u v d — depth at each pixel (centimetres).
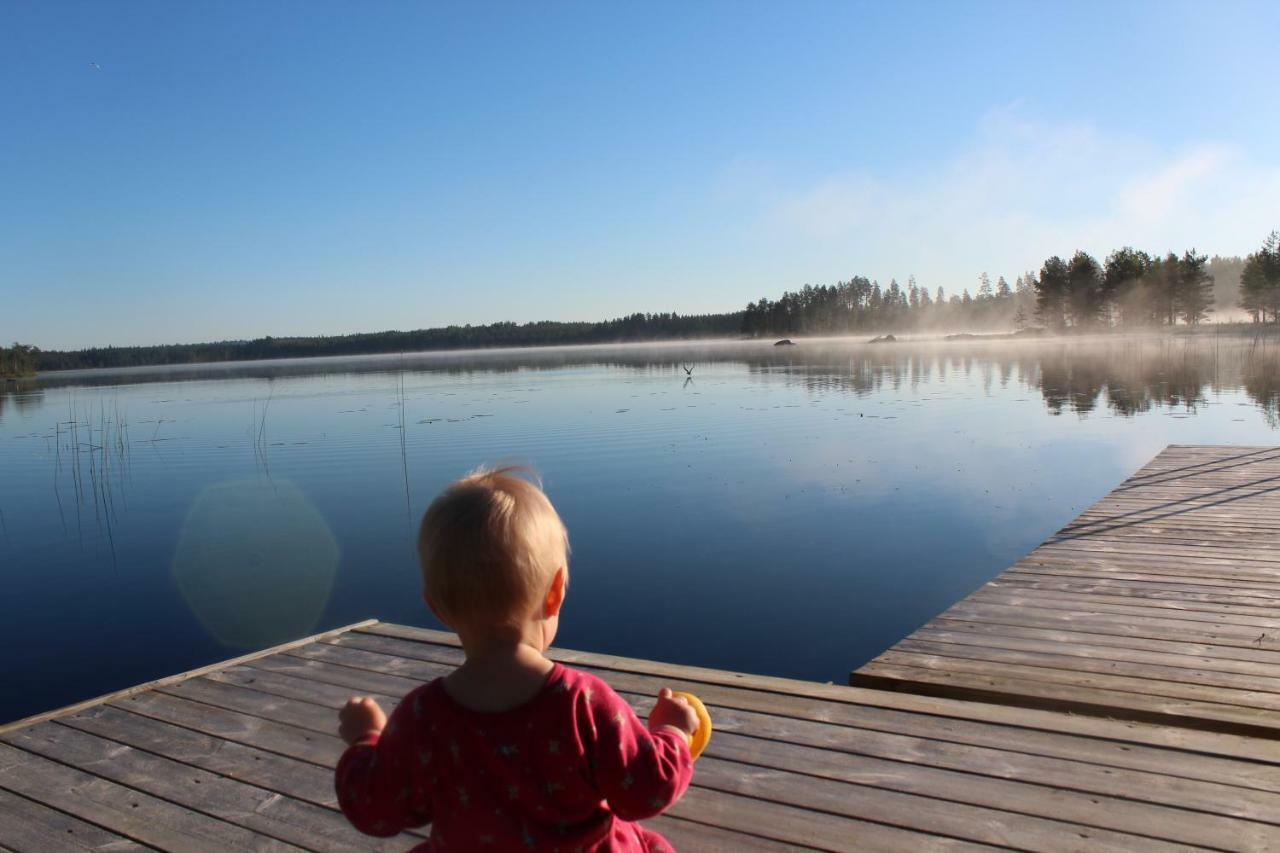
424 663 365
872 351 6531
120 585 864
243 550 981
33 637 717
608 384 3497
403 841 232
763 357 6041
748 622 675
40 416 2878
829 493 1139
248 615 758
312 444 1838
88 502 1300
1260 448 1081
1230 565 552
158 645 693
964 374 3466
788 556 852
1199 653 402
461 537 119
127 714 321
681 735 128
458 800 119
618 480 1285
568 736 117
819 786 245
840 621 672
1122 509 749
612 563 851
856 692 309
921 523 966
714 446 1586
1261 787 236
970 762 255
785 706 300
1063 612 475
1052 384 2850
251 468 1549
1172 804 229
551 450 1608
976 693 371
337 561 921
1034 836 216
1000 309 14175
